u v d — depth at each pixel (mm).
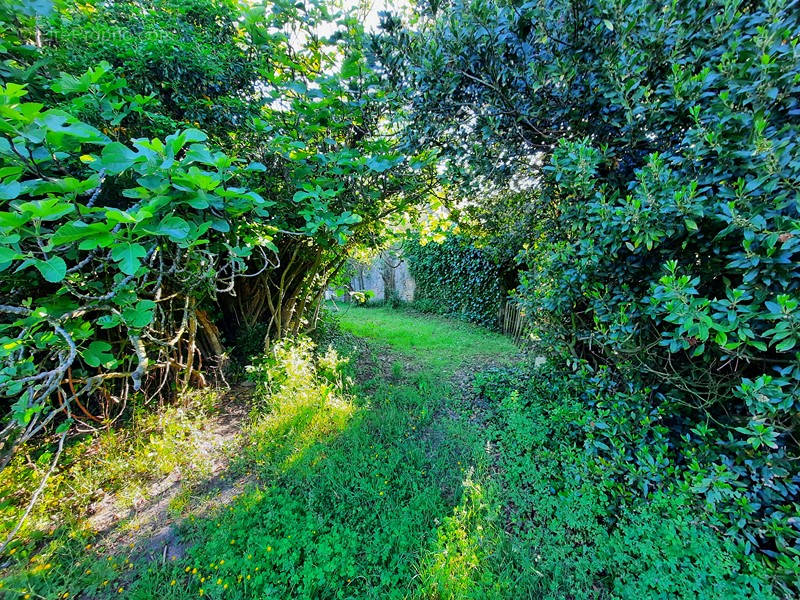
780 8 1280
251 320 4359
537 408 2791
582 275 2256
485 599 1477
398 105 2645
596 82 1902
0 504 1912
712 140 1437
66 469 2340
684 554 1473
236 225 2512
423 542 1808
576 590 1525
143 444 2594
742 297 1367
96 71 1623
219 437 2828
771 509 1557
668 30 1655
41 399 1595
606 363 2525
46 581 1591
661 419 2014
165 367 3227
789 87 1295
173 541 1877
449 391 3705
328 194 2408
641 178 1606
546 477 2172
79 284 1774
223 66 2770
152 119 2277
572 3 1763
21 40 2105
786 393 1361
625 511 1758
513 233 3648
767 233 1293
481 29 2012
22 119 1193
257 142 2838
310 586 1584
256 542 1794
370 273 10531
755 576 1345
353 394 3504
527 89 2137
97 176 1407
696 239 1665
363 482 2172
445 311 8820
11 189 1161
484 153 2439
